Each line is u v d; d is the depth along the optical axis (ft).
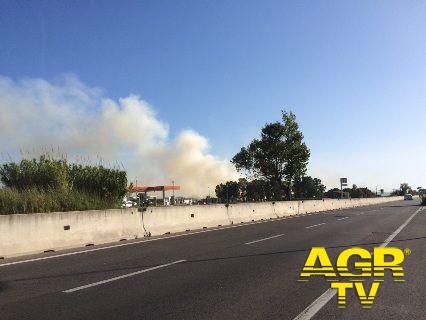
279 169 168.25
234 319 17.26
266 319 17.25
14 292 22.11
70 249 38.86
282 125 167.63
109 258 33.32
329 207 141.18
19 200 43.68
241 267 28.94
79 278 25.54
